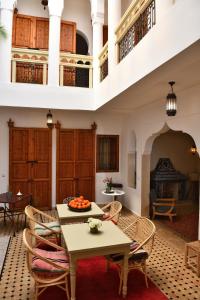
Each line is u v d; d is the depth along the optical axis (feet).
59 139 25.72
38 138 25.13
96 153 26.96
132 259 11.05
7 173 24.32
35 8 25.54
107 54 19.39
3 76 20.13
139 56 12.44
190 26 8.23
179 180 28.27
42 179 25.31
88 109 22.25
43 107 21.03
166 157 29.35
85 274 12.48
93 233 11.58
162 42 10.12
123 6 22.25
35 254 9.59
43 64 21.50
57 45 21.27
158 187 28.07
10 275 12.30
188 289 11.25
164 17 9.96
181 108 16.16
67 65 21.81
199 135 14.48
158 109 19.16
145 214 22.70
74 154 26.21
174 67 10.55
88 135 26.68
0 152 24.11
